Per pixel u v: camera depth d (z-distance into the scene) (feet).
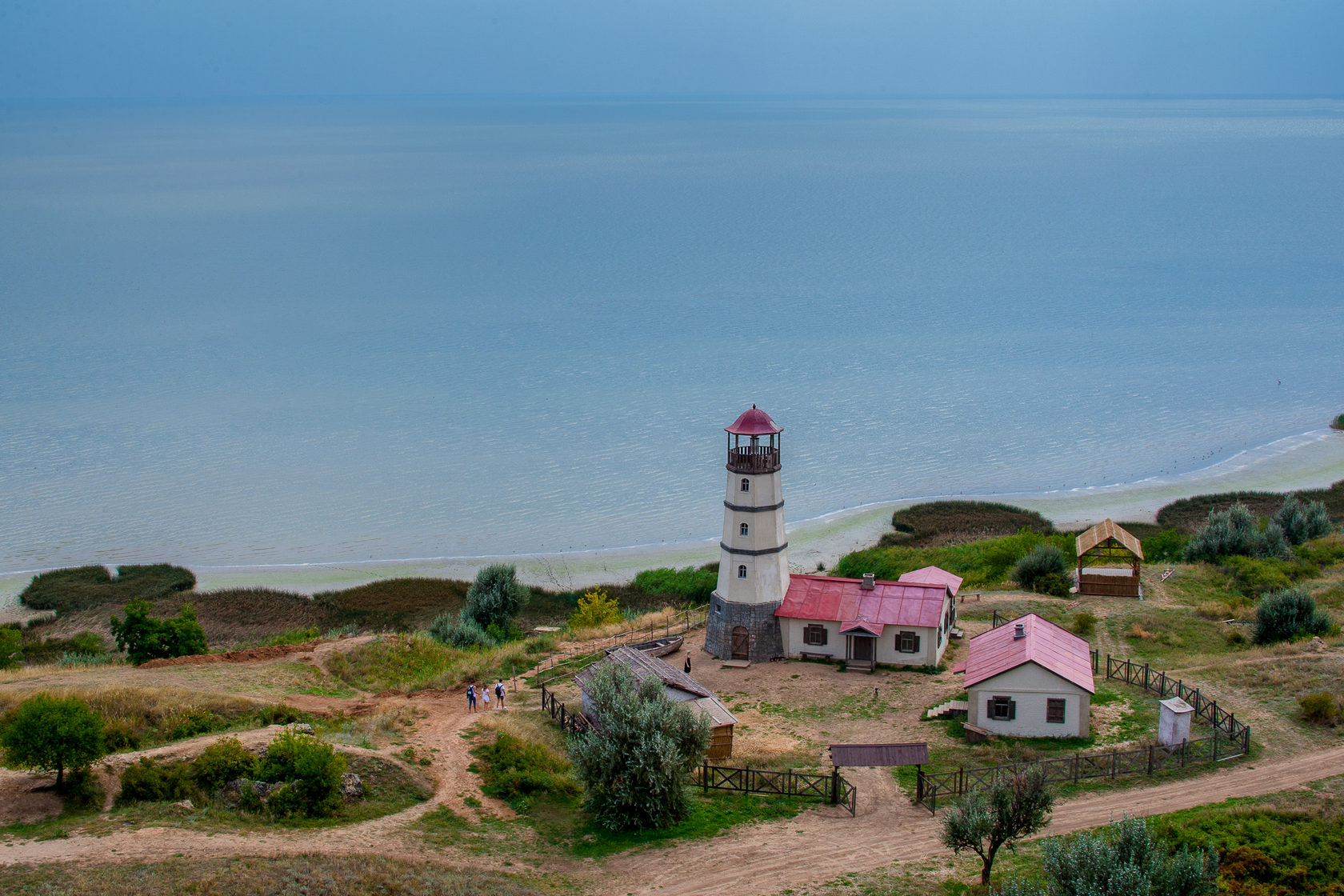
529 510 400.88
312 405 535.19
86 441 476.54
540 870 143.43
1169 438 466.70
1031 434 473.67
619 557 358.43
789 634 238.68
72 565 347.97
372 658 236.84
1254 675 204.85
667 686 193.57
